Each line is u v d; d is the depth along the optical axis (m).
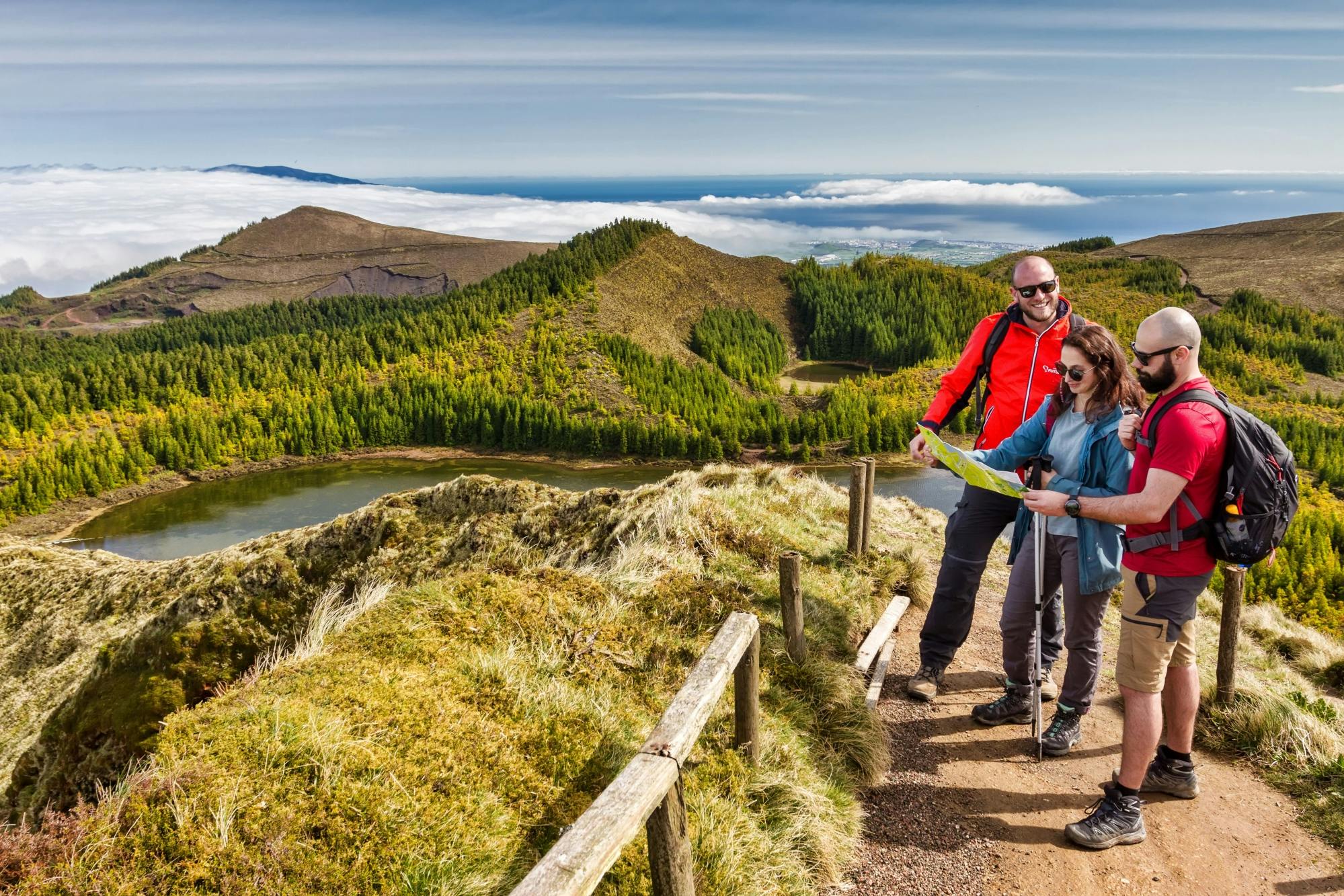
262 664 5.67
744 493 9.16
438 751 3.93
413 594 5.73
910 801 4.68
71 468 142.50
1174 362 3.75
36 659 12.05
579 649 5.22
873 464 8.12
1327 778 4.71
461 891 3.20
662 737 3.07
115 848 2.98
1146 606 3.99
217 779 3.35
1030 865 4.06
